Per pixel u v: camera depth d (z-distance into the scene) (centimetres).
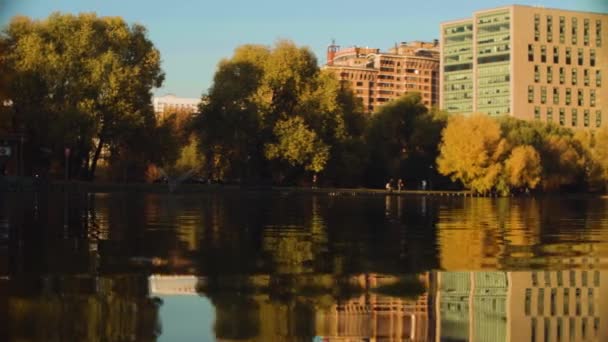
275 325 1095
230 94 8788
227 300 1271
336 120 9069
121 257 1820
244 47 9200
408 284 1457
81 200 5091
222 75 9069
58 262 1711
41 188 7088
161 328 1061
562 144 10256
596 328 1113
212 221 3212
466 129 9194
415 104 10906
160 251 1969
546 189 10238
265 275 1554
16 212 3581
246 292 1351
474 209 5138
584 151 10694
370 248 2139
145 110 8200
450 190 10538
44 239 2258
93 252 1923
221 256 1873
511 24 19000
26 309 1171
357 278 1530
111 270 1590
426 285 1449
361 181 10600
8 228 2645
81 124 7450
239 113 8750
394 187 10525
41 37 7750
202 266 1677
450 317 1176
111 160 8806
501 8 19350
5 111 6988
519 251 2069
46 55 7569
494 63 19588
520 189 9681
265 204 5219
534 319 1172
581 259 1867
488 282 1489
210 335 1029
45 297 1271
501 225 3278
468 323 1138
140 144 8312
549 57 18975
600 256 1934
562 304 1282
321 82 9212
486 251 2070
